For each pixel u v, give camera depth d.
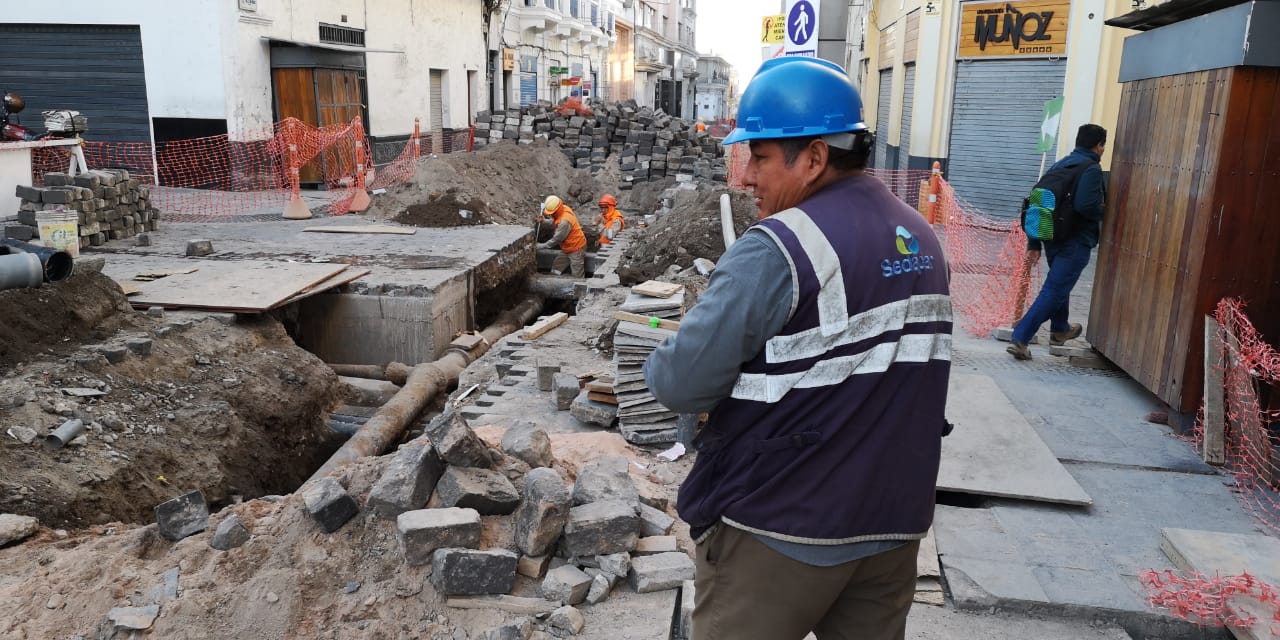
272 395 7.08
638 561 3.22
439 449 3.34
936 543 3.67
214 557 3.19
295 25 18.22
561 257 14.01
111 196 11.15
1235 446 4.57
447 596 3.02
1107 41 12.66
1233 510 4.05
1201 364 4.81
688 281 7.65
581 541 3.19
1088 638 3.12
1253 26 4.26
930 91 15.12
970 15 14.38
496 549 3.12
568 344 6.97
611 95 49.41
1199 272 4.71
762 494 1.77
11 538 3.68
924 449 1.83
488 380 6.62
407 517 3.12
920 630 3.12
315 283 8.78
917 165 15.64
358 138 16.20
